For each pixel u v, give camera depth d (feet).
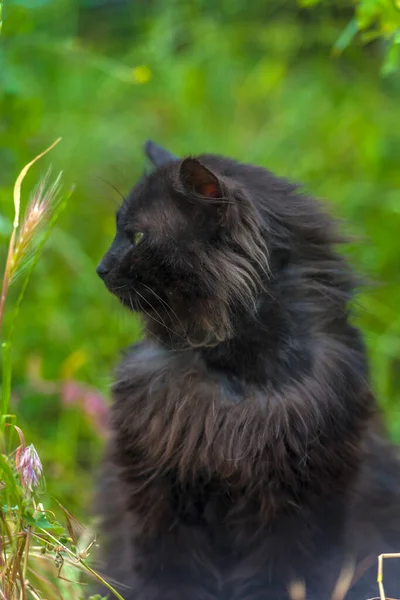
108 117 7.57
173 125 7.56
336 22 7.38
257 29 7.52
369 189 7.13
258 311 5.60
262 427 5.60
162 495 5.70
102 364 6.79
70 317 6.91
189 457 5.65
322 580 5.71
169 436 5.65
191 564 5.74
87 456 6.62
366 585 5.80
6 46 6.79
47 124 7.32
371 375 5.90
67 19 7.55
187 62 7.52
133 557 5.75
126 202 5.71
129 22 8.09
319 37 7.38
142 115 7.61
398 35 5.82
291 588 5.68
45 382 6.68
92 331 6.90
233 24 7.57
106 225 7.17
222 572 5.78
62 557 5.48
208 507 5.72
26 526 5.49
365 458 5.79
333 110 7.39
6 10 6.61
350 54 7.36
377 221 7.09
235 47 7.60
